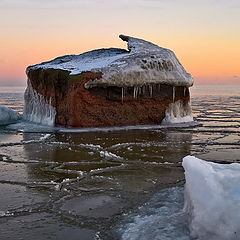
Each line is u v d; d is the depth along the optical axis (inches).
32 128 657.6
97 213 232.4
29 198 263.0
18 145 488.4
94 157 408.2
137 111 702.5
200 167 207.6
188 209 203.3
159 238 183.5
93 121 664.4
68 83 651.5
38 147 472.4
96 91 660.7
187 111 768.3
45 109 722.8
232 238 163.8
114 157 407.5
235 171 206.4
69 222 218.2
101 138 548.7
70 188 288.0
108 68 666.2
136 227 203.3
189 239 179.6
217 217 173.0
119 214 229.8
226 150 456.1
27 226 212.2
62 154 426.0
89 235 199.6
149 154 427.8
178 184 296.5
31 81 768.3
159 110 724.0
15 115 800.3
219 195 182.2
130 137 560.7
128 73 671.1
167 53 749.9
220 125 727.1
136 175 327.0
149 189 283.0
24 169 351.9
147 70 696.4
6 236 198.1
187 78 748.6
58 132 611.2
